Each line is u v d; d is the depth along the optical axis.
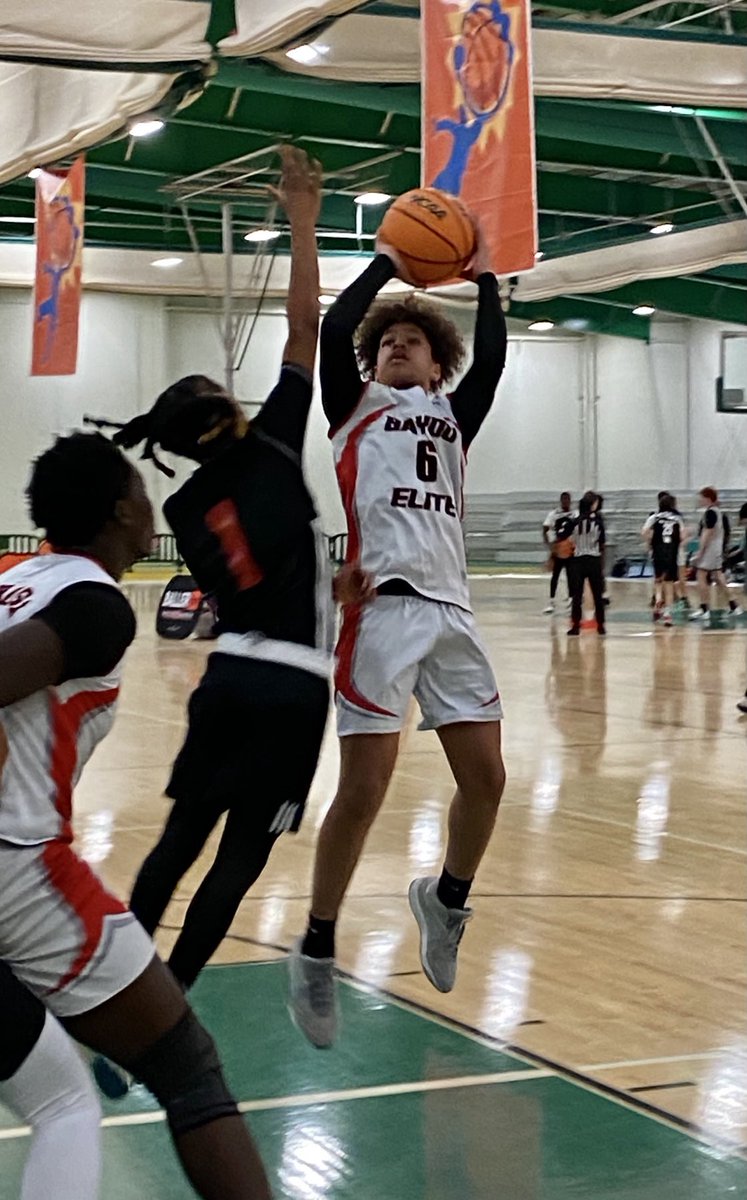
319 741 3.45
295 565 3.44
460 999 4.49
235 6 9.82
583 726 10.61
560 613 23.03
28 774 2.35
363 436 3.85
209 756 3.42
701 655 16.14
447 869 4.08
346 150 19.97
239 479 3.45
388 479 3.81
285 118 17.83
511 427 37.66
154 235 26.44
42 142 12.66
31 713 2.36
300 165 3.76
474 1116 3.55
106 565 2.55
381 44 10.83
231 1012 4.34
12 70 12.86
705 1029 4.23
